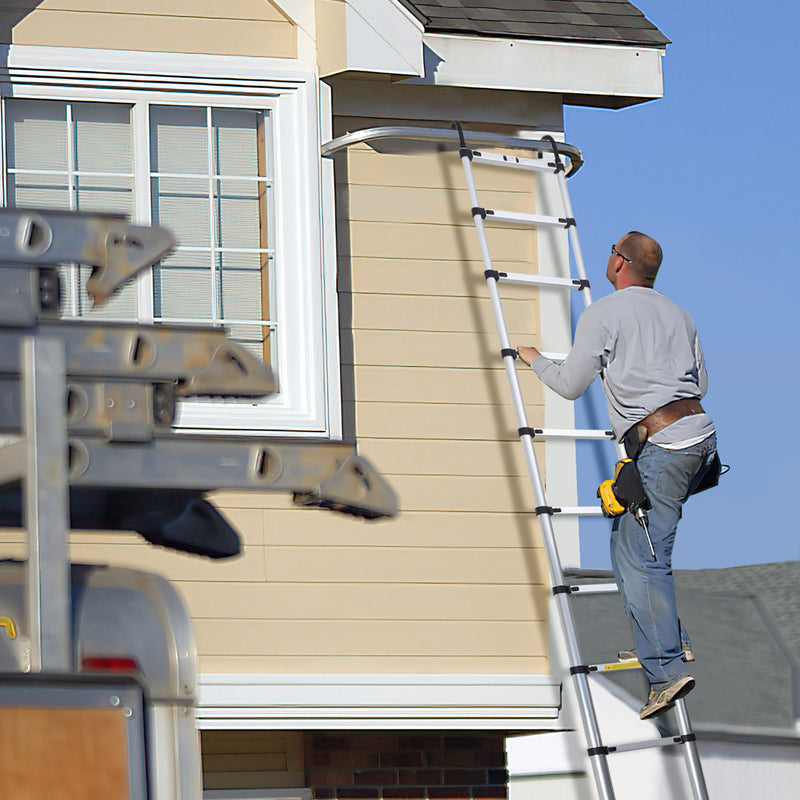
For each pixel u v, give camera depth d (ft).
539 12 92.17
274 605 83.66
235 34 86.58
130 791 37.22
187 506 49.32
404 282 88.58
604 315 73.46
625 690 98.58
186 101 85.46
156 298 84.28
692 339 74.49
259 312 85.71
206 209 85.66
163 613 40.57
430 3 89.86
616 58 92.48
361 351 87.25
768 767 115.44
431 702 84.89
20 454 37.91
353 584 85.05
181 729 39.83
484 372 89.10
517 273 87.25
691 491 73.82
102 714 37.42
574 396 74.95
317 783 90.12
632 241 75.72
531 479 79.56
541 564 88.33
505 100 92.22
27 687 36.83
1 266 37.93
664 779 98.17
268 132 86.94
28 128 83.61
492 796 92.48
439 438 87.71
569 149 91.71
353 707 83.71
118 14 85.05
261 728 82.43
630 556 72.90
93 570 41.32
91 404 38.91
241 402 82.89
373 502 41.70
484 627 86.69
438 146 90.63
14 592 39.58
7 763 36.45
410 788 91.25
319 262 85.51
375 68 86.17
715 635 116.47
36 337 37.81
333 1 86.63
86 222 38.60
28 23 83.61
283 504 84.69
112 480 39.01
